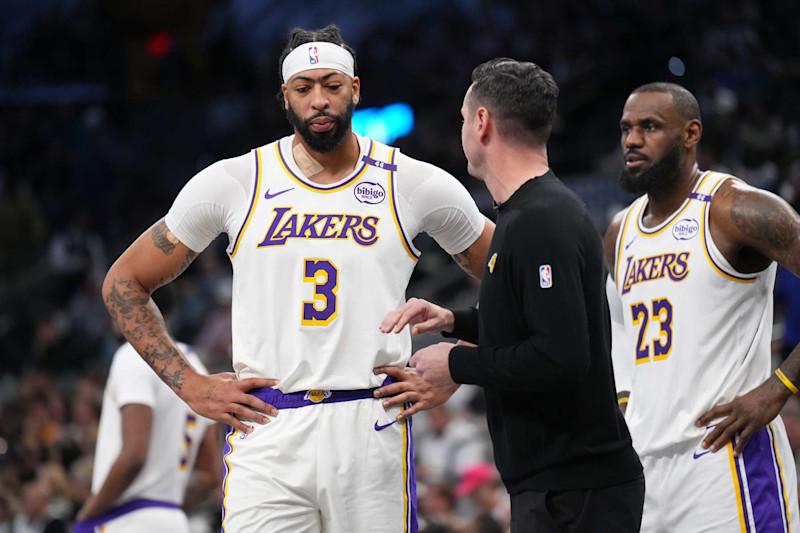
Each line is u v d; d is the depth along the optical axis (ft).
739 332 34.24
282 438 30.19
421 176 31.71
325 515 30.78
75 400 94.53
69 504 67.21
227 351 94.32
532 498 28.66
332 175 31.30
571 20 120.78
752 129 98.94
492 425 29.76
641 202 37.22
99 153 145.59
